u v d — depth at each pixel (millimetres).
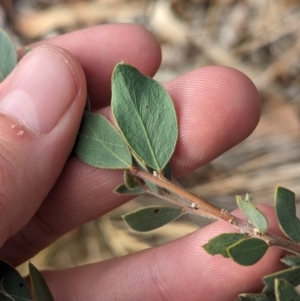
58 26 287
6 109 159
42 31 286
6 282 151
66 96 157
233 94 168
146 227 148
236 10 277
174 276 178
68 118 157
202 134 167
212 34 274
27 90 158
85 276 186
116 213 245
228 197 241
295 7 270
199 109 167
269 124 246
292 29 266
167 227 239
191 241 176
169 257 179
